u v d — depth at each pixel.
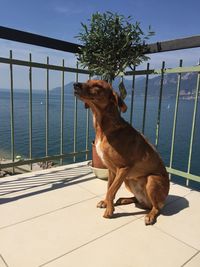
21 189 2.83
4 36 2.69
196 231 2.06
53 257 1.70
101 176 3.11
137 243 1.88
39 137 13.22
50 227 2.06
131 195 2.75
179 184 3.12
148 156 2.24
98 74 3.29
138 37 3.07
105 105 2.15
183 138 11.82
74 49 3.39
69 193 2.74
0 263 1.63
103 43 3.03
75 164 3.83
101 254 1.74
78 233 1.98
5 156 9.22
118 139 2.17
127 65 3.13
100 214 2.29
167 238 1.95
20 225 2.08
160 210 2.38
